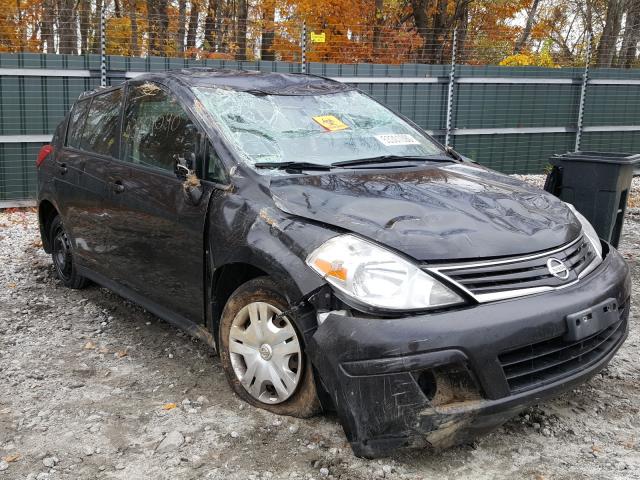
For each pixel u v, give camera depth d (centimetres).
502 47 1906
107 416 344
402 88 1259
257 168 358
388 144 425
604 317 300
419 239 284
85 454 307
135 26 1466
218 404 354
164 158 410
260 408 341
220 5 1983
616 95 1448
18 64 966
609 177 583
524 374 281
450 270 277
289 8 1736
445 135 1310
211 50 1505
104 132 491
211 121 386
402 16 2125
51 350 440
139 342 453
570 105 1417
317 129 413
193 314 385
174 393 371
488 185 368
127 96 474
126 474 290
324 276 285
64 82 1002
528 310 277
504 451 306
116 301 545
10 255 707
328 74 1197
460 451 305
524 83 1358
